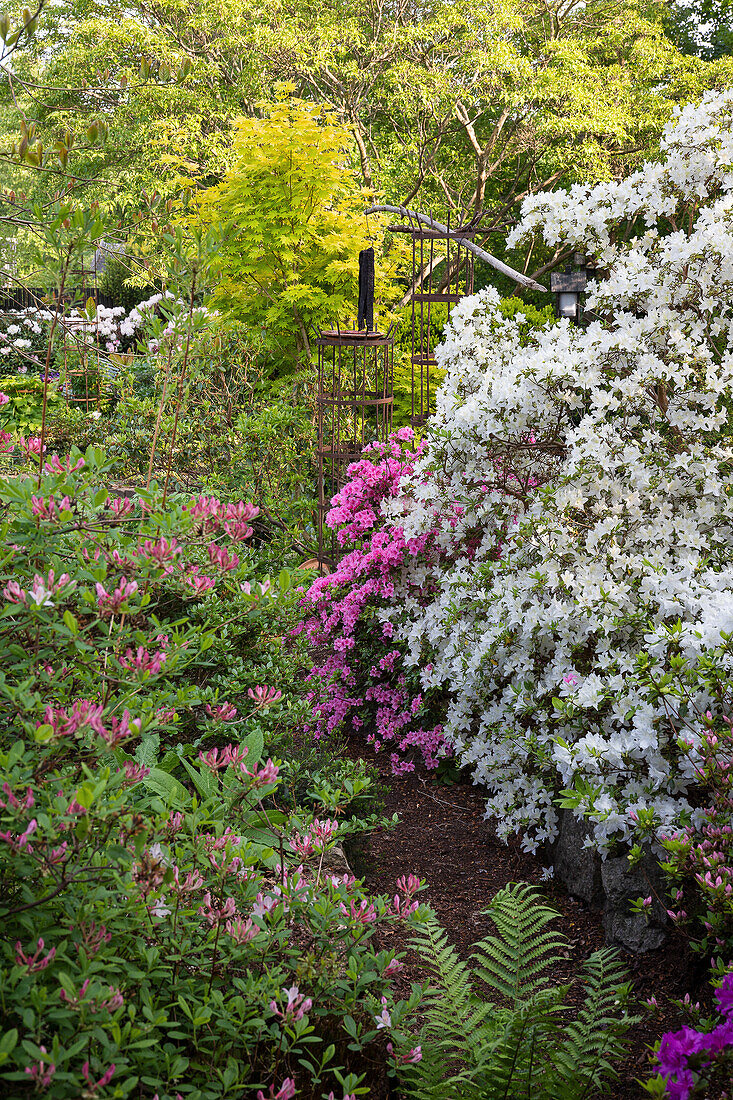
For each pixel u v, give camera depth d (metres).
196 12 13.71
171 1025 1.50
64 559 2.05
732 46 17.61
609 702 2.86
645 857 2.62
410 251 10.15
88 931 1.46
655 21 15.55
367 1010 1.80
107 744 1.47
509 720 3.23
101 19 13.66
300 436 6.59
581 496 3.16
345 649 4.27
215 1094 1.47
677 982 2.44
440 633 3.78
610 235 3.83
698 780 2.44
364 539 4.64
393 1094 1.90
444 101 12.66
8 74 2.74
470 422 3.64
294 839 2.01
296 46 12.73
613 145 14.81
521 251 16.53
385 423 6.57
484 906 2.93
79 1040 1.30
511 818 3.15
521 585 3.23
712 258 3.23
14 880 1.52
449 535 4.07
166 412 5.93
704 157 3.39
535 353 3.66
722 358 3.30
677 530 3.10
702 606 2.68
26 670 1.71
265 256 7.92
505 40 12.95
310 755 3.07
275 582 2.42
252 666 3.09
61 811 1.41
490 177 16.08
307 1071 1.78
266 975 1.66
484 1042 1.95
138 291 15.36
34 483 2.05
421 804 3.69
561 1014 2.34
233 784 1.88
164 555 1.88
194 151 12.90
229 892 1.75
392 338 6.18
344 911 1.83
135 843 1.49
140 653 1.67
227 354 6.82
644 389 3.24
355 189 8.85
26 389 8.36
